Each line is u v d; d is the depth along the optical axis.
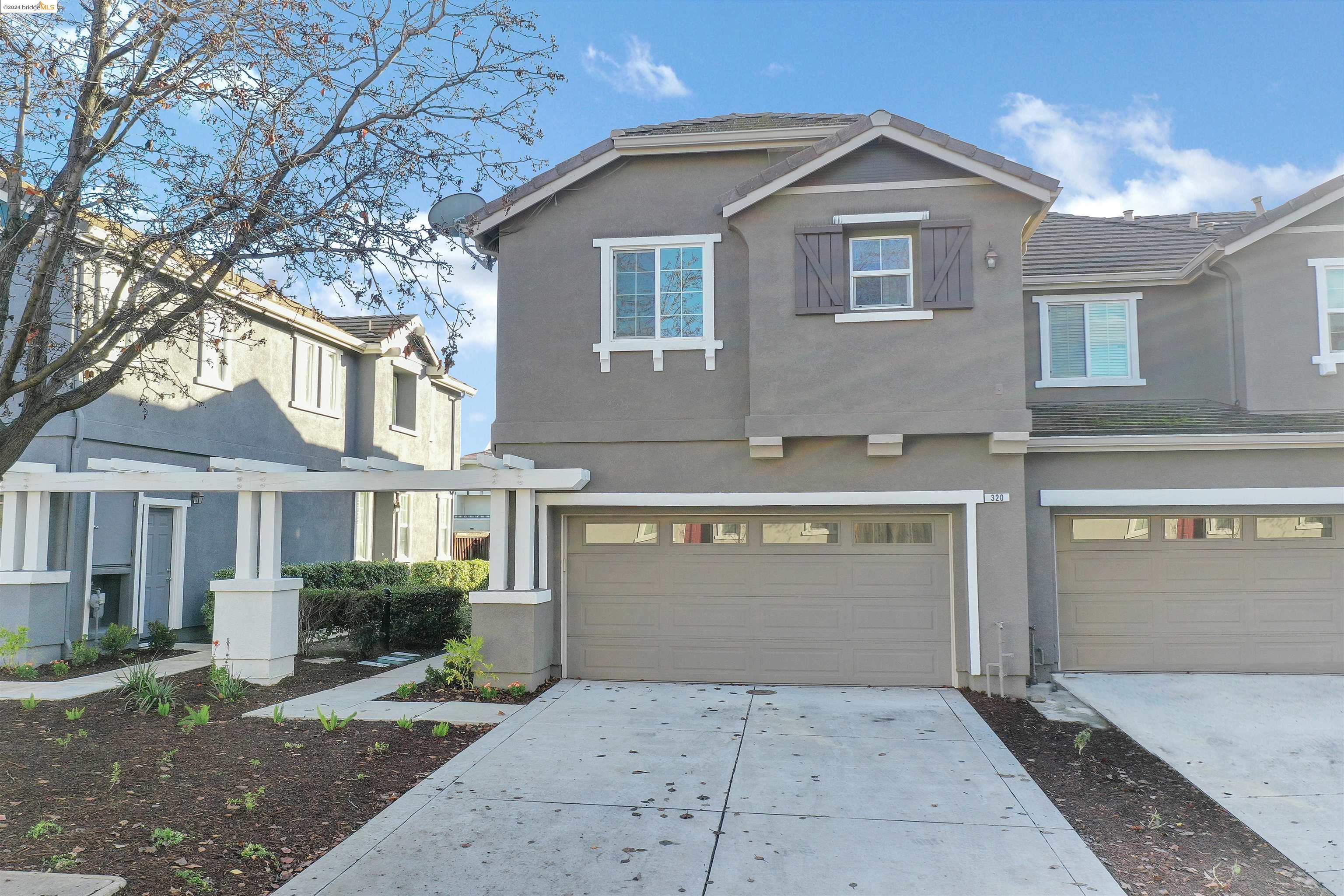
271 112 7.32
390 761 7.86
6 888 5.12
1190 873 5.88
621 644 11.42
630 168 11.66
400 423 22.66
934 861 5.92
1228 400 13.01
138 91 6.85
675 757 8.05
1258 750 8.55
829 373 10.71
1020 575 10.58
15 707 9.77
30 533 12.24
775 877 5.66
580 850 6.05
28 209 7.52
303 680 11.35
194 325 7.49
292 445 18.02
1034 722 9.50
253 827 6.28
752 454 10.90
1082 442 11.44
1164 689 10.68
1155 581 11.74
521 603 10.62
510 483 10.87
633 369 11.38
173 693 9.95
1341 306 12.35
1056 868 5.84
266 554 11.38
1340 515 11.63
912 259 10.86
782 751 8.24
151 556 14.53
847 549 11.19
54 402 6.53
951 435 10.73
